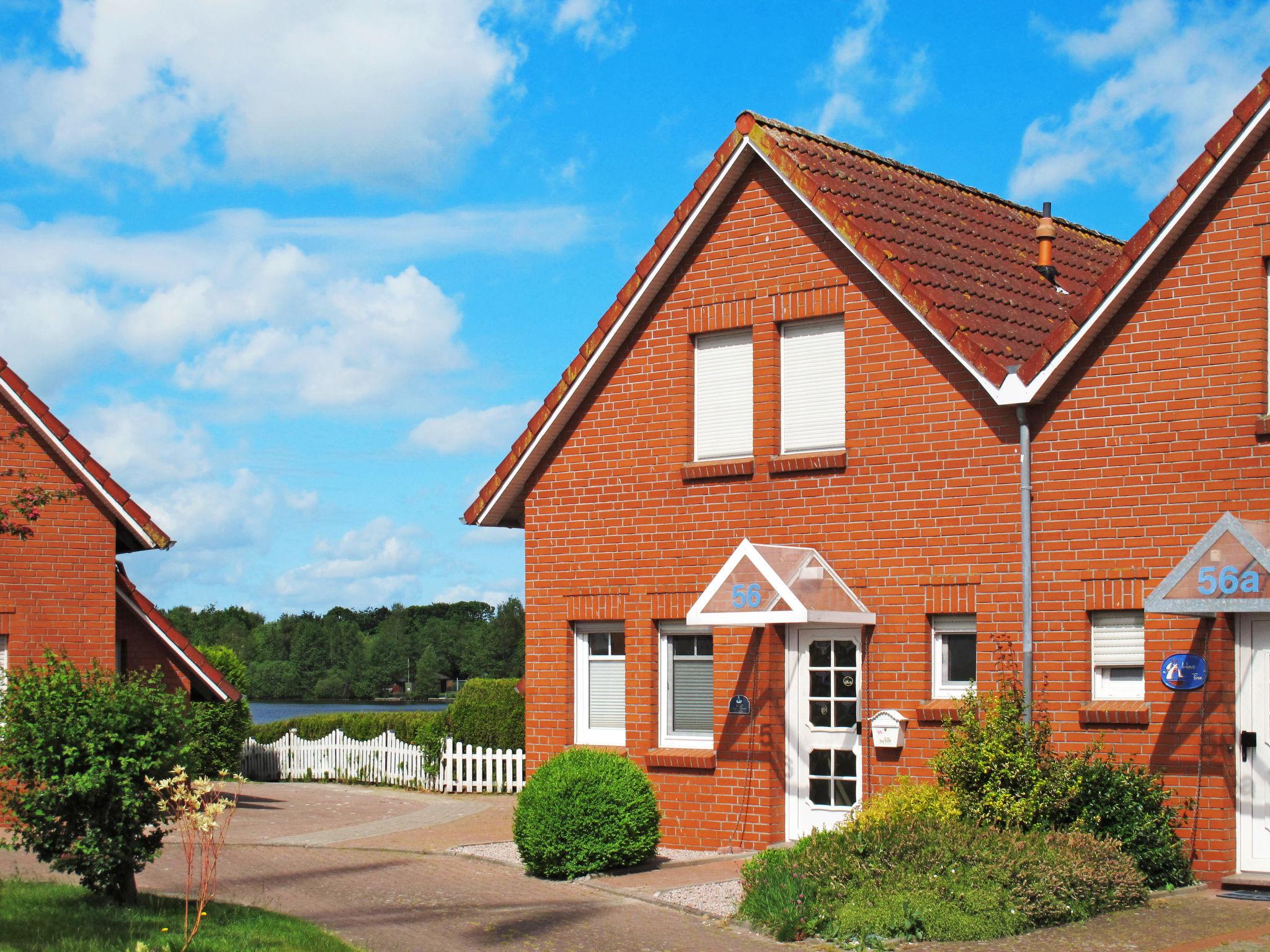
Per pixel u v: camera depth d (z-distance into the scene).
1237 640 14.62
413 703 56.50
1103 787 14.49
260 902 14.60
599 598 19.00
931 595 16.31
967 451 16.19
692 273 18.52
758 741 17.39
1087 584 15.27
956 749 15.07
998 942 12.03
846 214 17.02
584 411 19.39
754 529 17.72
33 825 13.26
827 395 17.48
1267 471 14.36
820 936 12.55
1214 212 14.82
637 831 15.91
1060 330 15.27
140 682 14.27
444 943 12.73
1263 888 14.02
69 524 20.84
